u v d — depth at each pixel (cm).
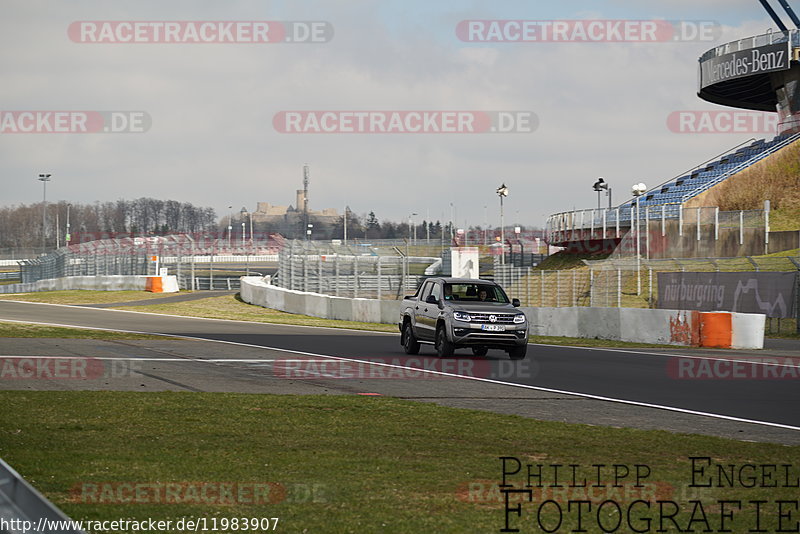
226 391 3909
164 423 2962
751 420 3262
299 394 3825
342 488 2031
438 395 3900
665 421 3228
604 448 2627
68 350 5797
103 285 17288
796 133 17788
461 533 1677
